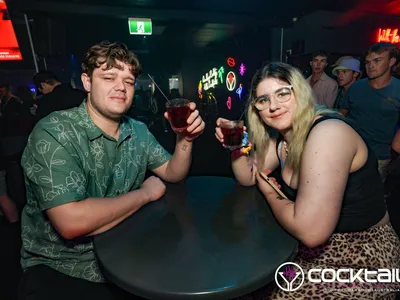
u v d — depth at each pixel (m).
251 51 10.59
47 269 1.26
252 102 1.46
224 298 0.75
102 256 0.92
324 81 3.77
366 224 1.18
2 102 5.22
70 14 6.66
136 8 6.89
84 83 1.28
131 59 1.24
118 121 1.32
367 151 1.20
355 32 9.20
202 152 6.23
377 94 2.44
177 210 1.26
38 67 7.44
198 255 0.91
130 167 1.42
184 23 8.20
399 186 3.34
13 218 2.86
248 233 1.04
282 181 1.42
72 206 1.05
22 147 2.79
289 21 8.16
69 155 1.14
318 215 1.01
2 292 1.98
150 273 0.82
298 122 1.22
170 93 11.54
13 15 6.62
